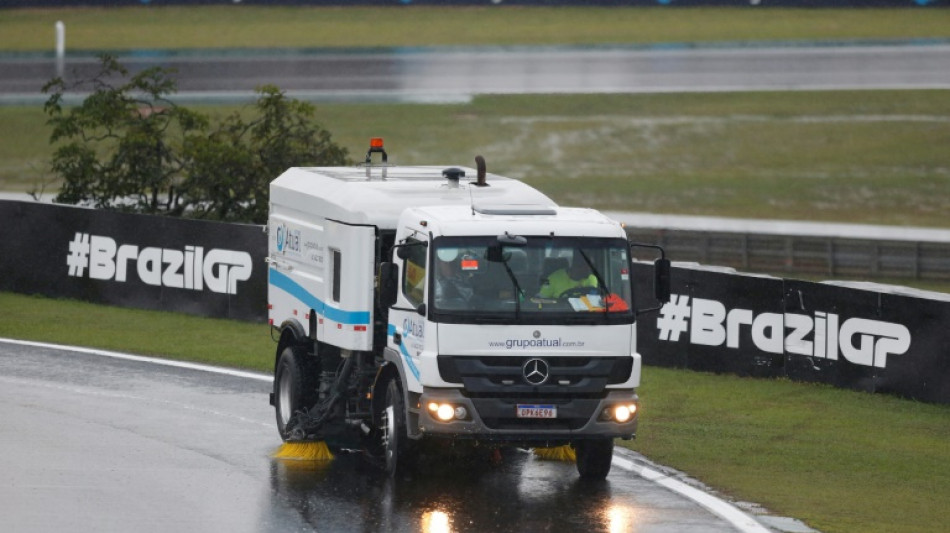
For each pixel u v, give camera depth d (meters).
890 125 183.75
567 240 45.53
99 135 174.00
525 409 44.50
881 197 156.38
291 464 49.81
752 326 70.94
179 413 59.22
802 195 157.25
